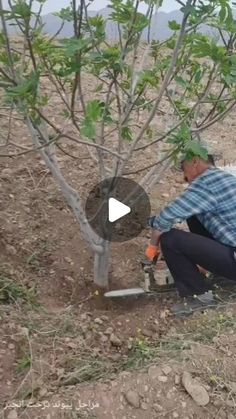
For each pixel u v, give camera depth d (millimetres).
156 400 2748
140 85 3113
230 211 3189
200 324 3295
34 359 2906
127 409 2699
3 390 2729
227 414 2746
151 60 4195
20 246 3727
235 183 3189
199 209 3146
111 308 3525
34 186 4250
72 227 3977
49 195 4191
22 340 2994
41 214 4020
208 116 3244
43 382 2793
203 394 2771
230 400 2795
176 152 2840
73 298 3521
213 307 3430
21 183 4250
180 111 3348
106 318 3387
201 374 2883
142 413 2697
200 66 3652
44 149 2832
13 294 3301
